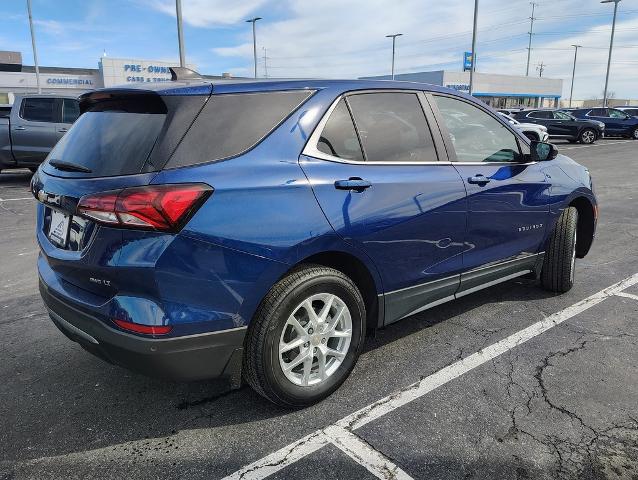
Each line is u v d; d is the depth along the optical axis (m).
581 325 3.89
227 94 2.60
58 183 2.61
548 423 2.68
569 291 4.61
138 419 2.79
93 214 2.30
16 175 13.81
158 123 2.45
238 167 2.49
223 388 3.09
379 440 2.56
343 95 2.98
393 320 3.22
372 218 2.88
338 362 2.95
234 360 2.55
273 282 2.56
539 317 4.05
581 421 2.69
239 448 2.53
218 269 2.38
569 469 2.35
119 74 45.47
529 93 66.94
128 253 2.27
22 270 5.59
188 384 3.14
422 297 3.33
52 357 3.54
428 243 3.23
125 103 2.68
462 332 3.79
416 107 3.36
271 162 2.59
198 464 2.42
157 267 2.25
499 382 3.09
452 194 3.32
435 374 3.19
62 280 2.73
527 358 3.38
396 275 3.11
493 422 2.69
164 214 2.23
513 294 4.56
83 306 2.48
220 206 2.37
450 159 3.44
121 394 3.04
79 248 2.50
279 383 2.67
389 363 3.34
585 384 3.05
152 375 2.42
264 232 2.48
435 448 2.50
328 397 2.94
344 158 2.88
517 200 3.85
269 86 2.75
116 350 2.39
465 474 2.32
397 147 3.16
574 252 4.44
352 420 2.73
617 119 28.12
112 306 2.35
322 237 2.67
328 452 2.48
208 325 2.41
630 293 4.57
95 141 2.62
